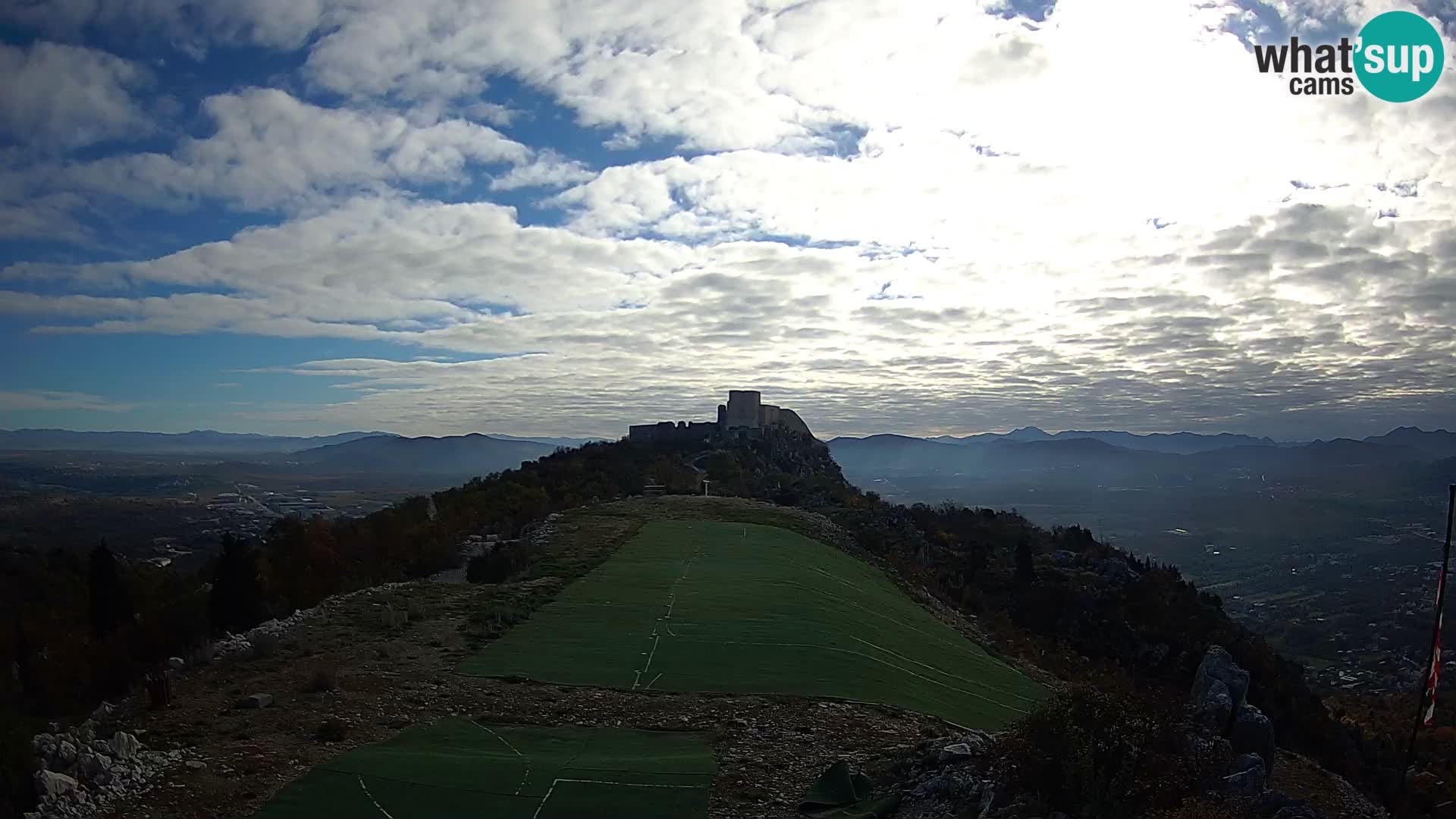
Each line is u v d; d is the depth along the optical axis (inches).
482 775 660.7
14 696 1165.1
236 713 791.1
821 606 1440.7
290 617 1244.5
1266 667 2206.0
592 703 866.1
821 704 885.8
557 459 4023.1
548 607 1300.4
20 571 2361.0
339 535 2295.8
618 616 1256.2
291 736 736.3
